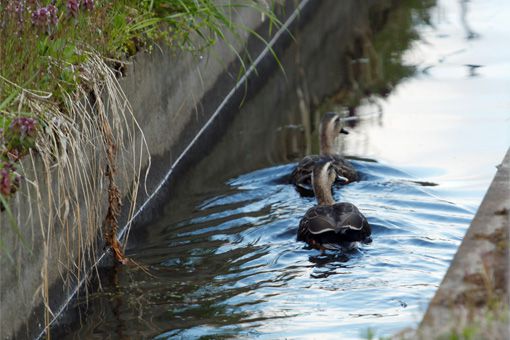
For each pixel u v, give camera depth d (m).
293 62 20.11
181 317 9.34
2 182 7.93
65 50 10.48
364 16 23.27
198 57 15.42
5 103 8.80
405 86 17.94
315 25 22.83
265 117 16.86
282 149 15.06
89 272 10.55
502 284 6.42
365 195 12.89
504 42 20.47
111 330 9.17
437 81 18.08
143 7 13.11
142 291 10.05
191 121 15.21
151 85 13.21
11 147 9.03
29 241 8.98
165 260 10.89
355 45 20.98
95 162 10.48
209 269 10.55
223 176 13.95
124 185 11.97
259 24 19.58
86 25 11.02
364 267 10.41
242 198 13.02
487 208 7.71
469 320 5.92
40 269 9.27
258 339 8.67
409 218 11.84
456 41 20.77
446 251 10.74
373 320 8.97
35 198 9.14
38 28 9.48
